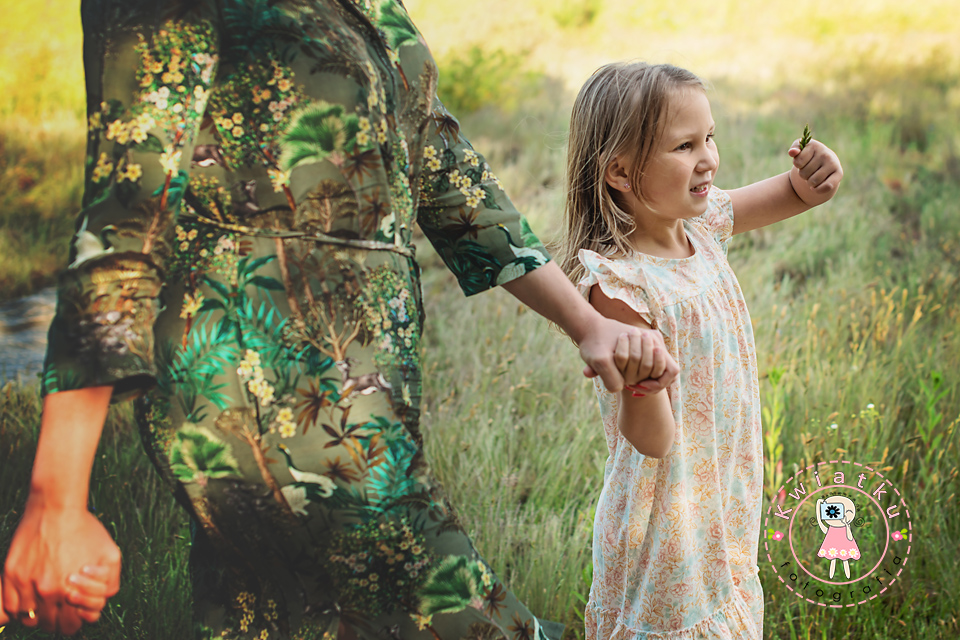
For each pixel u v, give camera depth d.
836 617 2.13
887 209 5.21
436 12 11.26
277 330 1.18
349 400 1.21
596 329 1.34
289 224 1.18
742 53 9.78
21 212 5.23
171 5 1.07
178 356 1.18
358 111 1.20
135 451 2.49
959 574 2.21
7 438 2.40
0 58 7.69
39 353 3.57
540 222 5.03
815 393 2.93
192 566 1.38
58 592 1.03
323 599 1.26
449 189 1.44
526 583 2.20
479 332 3.78
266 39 1.14
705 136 1.66
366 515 1.22
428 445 2.82
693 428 1.68
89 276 1.01
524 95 8.55
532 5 11.15
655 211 1.70
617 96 1.68
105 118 1.05
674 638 1.69
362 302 1.23
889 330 3.48
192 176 1.16
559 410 3.14
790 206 1.90
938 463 2.62
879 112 7.27
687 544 1.67
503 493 2.58
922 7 10.61
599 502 1.81
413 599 1.27
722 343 1.70
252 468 1.19
